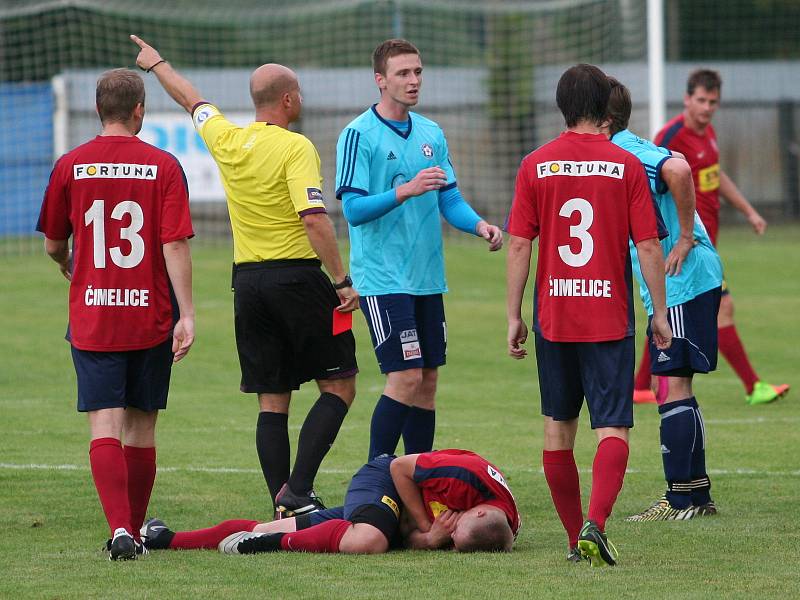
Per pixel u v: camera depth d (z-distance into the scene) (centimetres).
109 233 1920
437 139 2450
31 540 2056
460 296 6128
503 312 5603
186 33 9225
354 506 1980
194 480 2609
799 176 9644
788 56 11262
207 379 4178
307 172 2194
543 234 1873
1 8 7462
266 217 2228
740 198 3450
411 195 2225
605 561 1797
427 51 9794
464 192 8831
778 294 6069
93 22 8619
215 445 3034
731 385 4012
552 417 1903
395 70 2348
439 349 2436
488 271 6981
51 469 2702
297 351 2258
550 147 1873
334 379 2262
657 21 6209
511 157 8850
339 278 2205
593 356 1845
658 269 1852
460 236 8450
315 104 8750
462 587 1686
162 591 1673
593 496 1809
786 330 5091
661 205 2319
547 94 8881
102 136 1947
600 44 8262
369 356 4616
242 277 2255
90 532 2125
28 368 4341
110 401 1919
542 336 1884
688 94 3325
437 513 1980
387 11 9731
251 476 2650
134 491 2017
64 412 3516
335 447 3012
